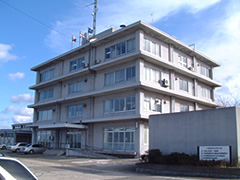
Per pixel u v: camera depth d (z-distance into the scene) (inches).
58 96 1509.6
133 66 1115.3
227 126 590.2
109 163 860.0
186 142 653.9
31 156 1181.1
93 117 1270.9
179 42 1278.3
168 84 1204.5
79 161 924.6
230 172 511.5
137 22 1077.1
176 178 524.1
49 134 1568.7
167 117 706.2
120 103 1155.9
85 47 1337.4
